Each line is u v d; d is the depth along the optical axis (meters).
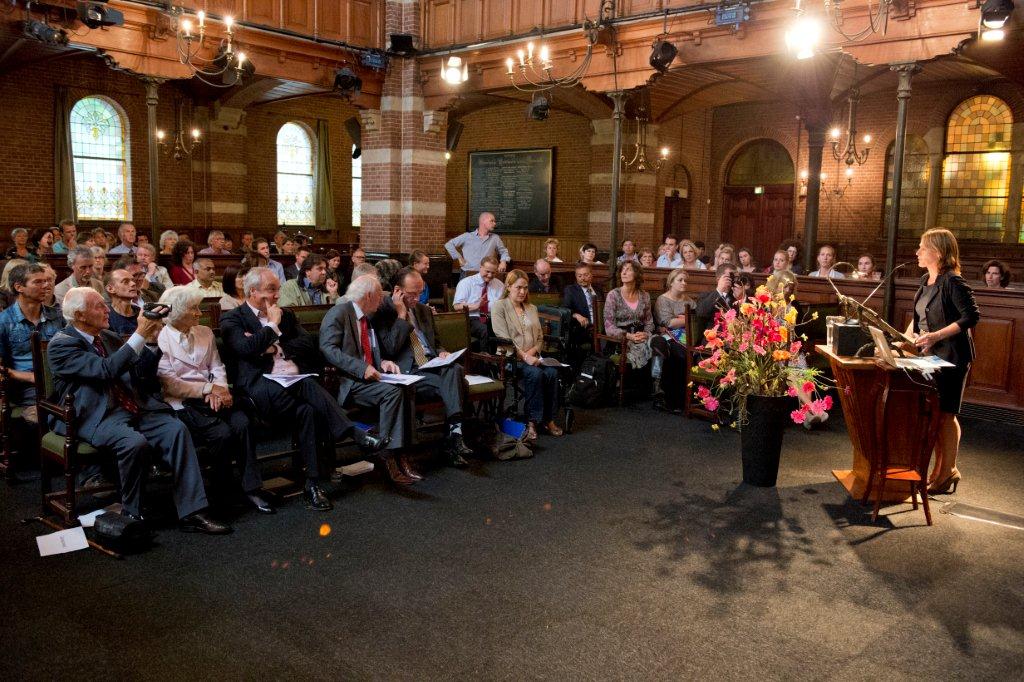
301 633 3.11
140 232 15.30
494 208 17.95
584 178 16.55
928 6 7.14
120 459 3.91
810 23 7.23
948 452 4.86
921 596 3.54
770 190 16.69
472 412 5.65
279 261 11.16
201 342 4.53
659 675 2.88
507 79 10.70
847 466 5.42
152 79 9.45
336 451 5.37
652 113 13.87
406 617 3.25
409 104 11.77
